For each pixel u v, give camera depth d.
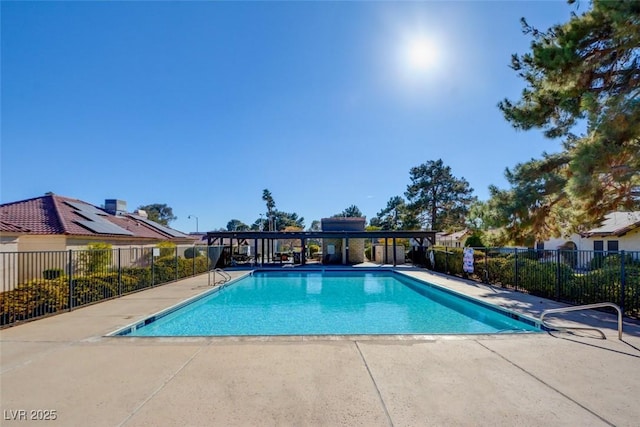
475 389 3.74
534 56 9.62
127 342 5.56
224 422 3.07
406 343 5.45
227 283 14.82
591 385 3.83
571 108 10.12
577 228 11.45
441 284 13.88
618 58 9.09
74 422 3.07
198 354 4.93
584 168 8.03
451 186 37.34
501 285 13.32
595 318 7.30
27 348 5.24
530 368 4.35
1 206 15.84
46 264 12.52
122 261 15.77
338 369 4.34
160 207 78.62
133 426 3.00
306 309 11.33
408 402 3.44
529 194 11.05
